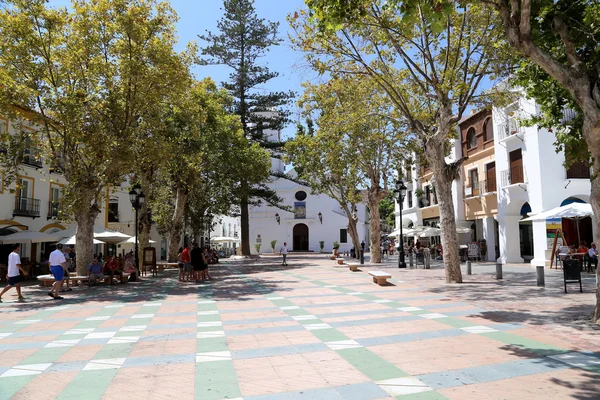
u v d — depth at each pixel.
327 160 25.81
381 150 25.14
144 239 24.25
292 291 13.82
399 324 8.03
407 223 41.25
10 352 6.55
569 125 9.36
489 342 6.50
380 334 7.23
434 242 37.44
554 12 8.01
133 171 19.78
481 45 14.15
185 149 22.72
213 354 6.21
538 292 11.80
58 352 6.51
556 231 20.08
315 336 7.20
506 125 24.47
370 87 19.94
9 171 17.30
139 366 5.68
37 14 15.82
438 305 10.18
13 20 15.17
